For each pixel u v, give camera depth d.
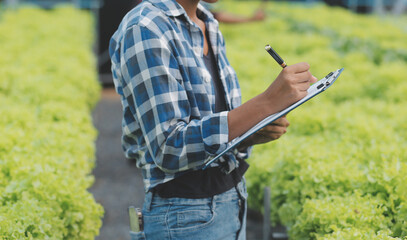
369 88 5.79
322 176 2.96
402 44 8.26
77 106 5.31
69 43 7.84
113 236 4.59
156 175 1.85
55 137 3.82
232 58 6.39
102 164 6.34
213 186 1.88
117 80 1.92
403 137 3.98
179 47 1.81
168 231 1.88
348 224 2.46
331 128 4.25
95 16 11.17
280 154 3.59
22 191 2.79
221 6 11.08
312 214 2.59
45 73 5.92
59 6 12.07
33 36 8.23
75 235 2.86
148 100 1.73
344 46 8.12
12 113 4.05
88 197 2.98
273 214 3.49
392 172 2.75
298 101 1.67
